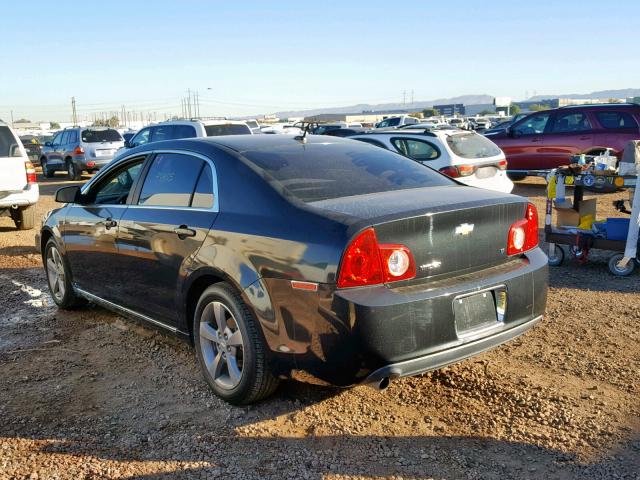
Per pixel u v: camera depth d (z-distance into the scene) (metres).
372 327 3.17
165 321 4.50
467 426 3.61
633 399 3.88
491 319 3.63
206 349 4.06
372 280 3.24
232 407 3.92
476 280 3.54
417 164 4.71
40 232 6.09
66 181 21.69
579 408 3.77
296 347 3.43
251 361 3.66
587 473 3.12
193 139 4.55
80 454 3.41
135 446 3.49
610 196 13.41
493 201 3.73
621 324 5.25
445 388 4.07
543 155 15.09
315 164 4.18
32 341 5.21
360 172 4.22
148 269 4.50
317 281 3.28
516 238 3.86
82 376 4.46
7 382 4.38
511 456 3.29
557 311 5.64
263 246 3.56
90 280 5.35
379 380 3.28
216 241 3.86
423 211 3.40
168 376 4.43
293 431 3.60
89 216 5.20
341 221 3.33
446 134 10.55
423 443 3.44
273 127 31.34
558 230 7.41
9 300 6.48
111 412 3.90
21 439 3.59
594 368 4.35
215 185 4.07
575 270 7.28
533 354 4.62
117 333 5.35
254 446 3.45
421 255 3.38
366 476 3.15
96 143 21.77
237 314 3.71
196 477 3.17
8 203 10.66
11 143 10.74
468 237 3.58
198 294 4.20
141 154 4.89
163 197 4.48
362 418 3.71
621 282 6.68
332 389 4.09
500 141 15.81
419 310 3.28
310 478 3.14
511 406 3.82
